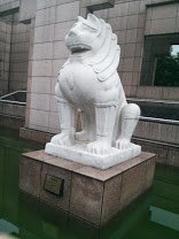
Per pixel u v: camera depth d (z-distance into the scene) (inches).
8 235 103.5
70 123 128.1
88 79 109.3
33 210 121.9
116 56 125.6
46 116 250.8
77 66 112.9
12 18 510.3
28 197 125.4
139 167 129.8
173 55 396.8
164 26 347.9
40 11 246.2
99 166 110.5
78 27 112.8
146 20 361.1
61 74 118.4
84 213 105.3
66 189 110.3
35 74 258.2
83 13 224.4
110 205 106.1
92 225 103.0
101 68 113.1
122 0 371.6
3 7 450.0
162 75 407.5
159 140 216.8
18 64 512.1
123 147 128.9
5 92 525.7
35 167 121.8
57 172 113.0
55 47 235.1
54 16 233.9
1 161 198.2
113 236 109.7
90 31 116.4
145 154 150.3
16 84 518.6
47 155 127.4
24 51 498.0
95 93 111.0
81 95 113.7
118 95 118.0
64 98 123.3
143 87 373.7
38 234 107.4
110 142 120.5
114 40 128.2
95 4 223.0
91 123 133.0
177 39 375.2
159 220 128.7
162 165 208.4
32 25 259.1
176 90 349.4
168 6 342.3
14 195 137.7
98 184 100.0
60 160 120.2
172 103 299.7
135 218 129.6
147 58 385.4
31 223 115.7
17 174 170.7
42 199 119.6
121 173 110.7
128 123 131.9
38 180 120.6
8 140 269.9
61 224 111.7
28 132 266.4
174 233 116.3
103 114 114.7
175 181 179.9
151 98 368.2
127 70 381.1
